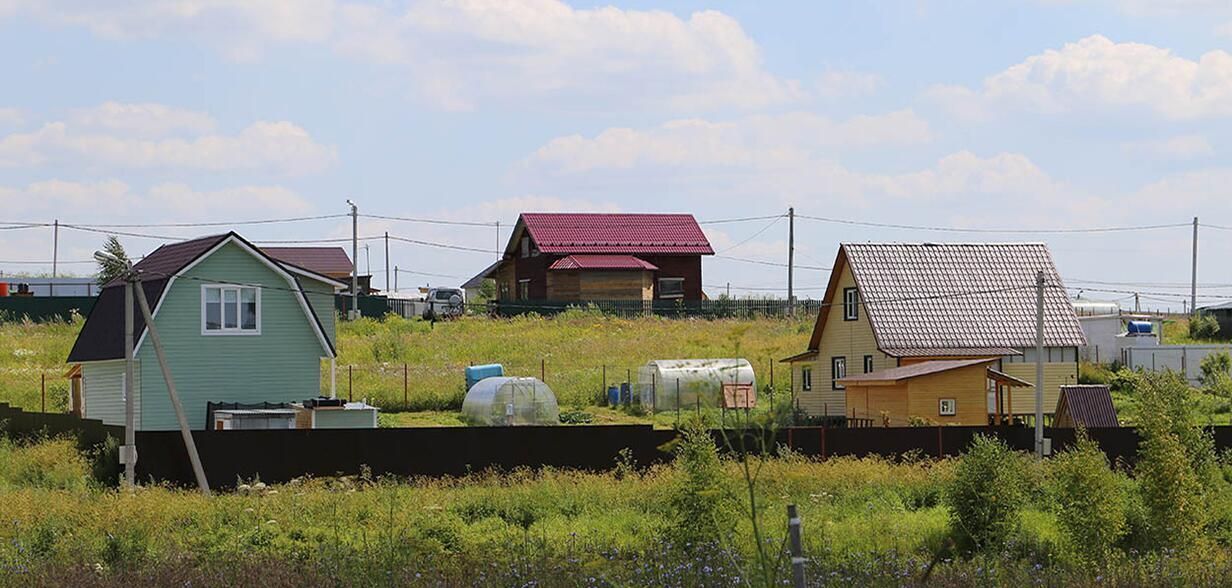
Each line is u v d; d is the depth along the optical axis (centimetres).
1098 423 12219
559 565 4475
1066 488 5947
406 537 5494
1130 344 17150
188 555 5247
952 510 6175
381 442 9156
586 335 18475
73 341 16425
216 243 11494
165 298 11350
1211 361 15975
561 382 15012
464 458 9269
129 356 8688
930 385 12838
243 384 11650
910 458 9706
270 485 8700
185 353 11444
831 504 7625
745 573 3547
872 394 13338
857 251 15088
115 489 8162
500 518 7081
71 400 12875
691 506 5453
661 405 13862
